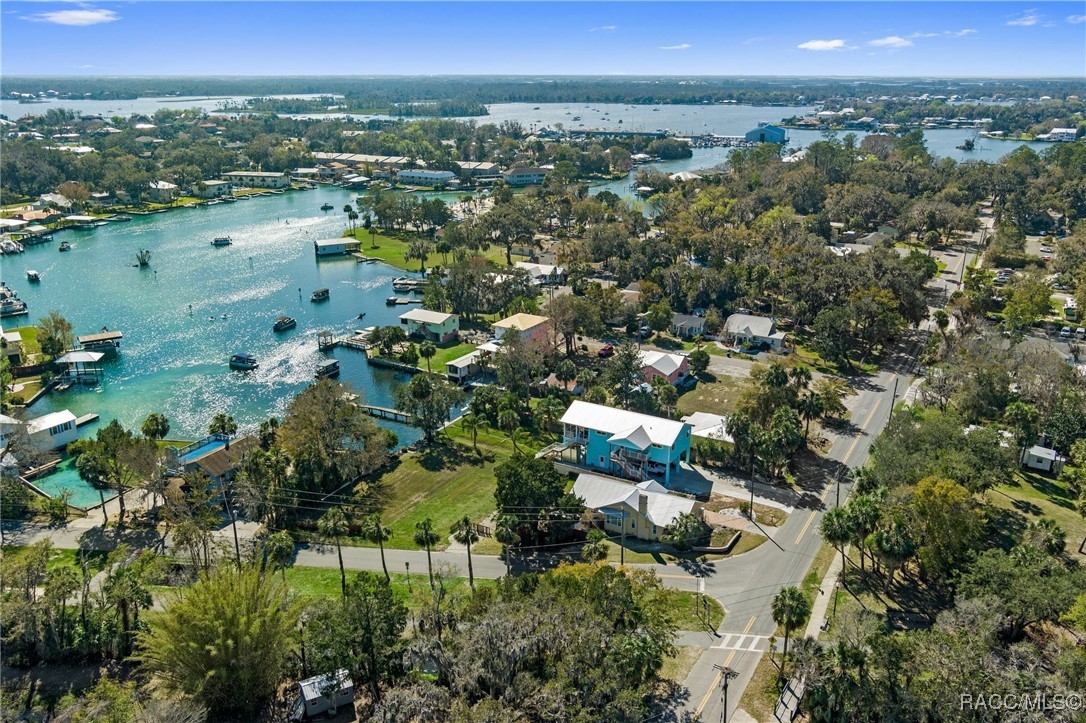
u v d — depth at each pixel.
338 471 101.50
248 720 63.56
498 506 90.88
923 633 63.62
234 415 126.25
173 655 61.72
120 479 95.12
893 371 140.25
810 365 143.50
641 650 59.22
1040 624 70.12
